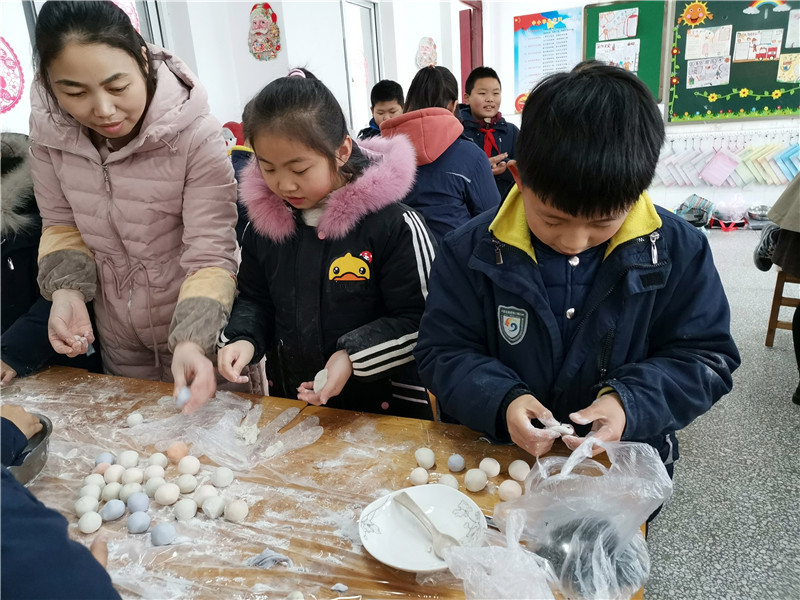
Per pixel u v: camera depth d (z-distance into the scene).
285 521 0.72
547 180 0.61
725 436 1.85
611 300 0.79
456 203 1.93
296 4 2.98
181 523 0.73
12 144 1.27
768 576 1.27
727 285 3.39
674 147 4.77
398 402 1.18
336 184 1.04
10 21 1.74
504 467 0.80
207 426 0.96
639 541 0.64
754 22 4.29
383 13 4.03
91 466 0.88
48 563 0.41
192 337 1.01
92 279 1.21
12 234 1.26
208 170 1.15
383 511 0.70
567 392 0.84
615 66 0.66
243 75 3.09
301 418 0.97
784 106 4.39
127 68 0.94
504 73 5.18
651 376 0.74
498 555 0.58
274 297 1.15
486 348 0.91
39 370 1.22
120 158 1.11
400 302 1.07
